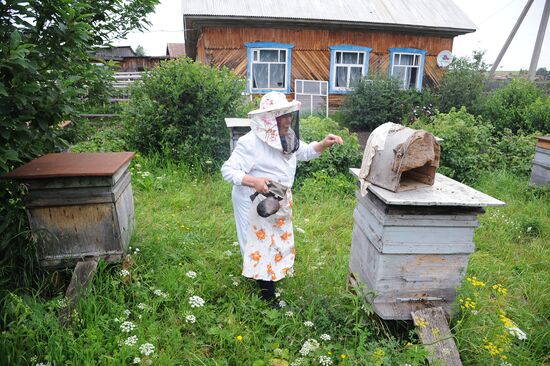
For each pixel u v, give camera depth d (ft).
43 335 7.00
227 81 20.98
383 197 6.73
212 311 8.26
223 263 10.32
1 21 7.70
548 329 8.29
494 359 7.22
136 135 20.35
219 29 35.78
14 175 7.68
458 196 7.06
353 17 37.88
